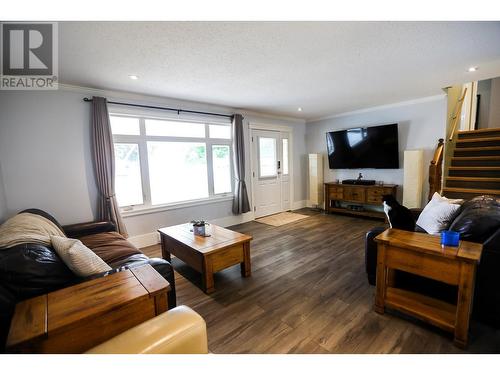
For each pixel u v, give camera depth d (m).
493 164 3.70
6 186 2.58
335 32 1.82
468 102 4.74
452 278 1.46
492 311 1.62
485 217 1.67
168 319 0.92
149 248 3.53
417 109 4.23
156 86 3.02
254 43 1.96
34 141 2.72
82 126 3.00
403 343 1.55
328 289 2.26
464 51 2.22
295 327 1.75
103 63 2.27
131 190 3.50
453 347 1.50
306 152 6.15
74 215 3.00
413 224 2.22
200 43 1.93
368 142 4.77
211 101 3.91
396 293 1.89
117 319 1.14
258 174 5.09
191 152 4.08
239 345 1.59
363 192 4.74
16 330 0.95
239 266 2.84
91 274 1.48
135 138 3.47
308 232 4.05
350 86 3.27
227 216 4.58
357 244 3.42
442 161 3.82
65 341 1.01
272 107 4.46
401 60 2.41
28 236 1.56
